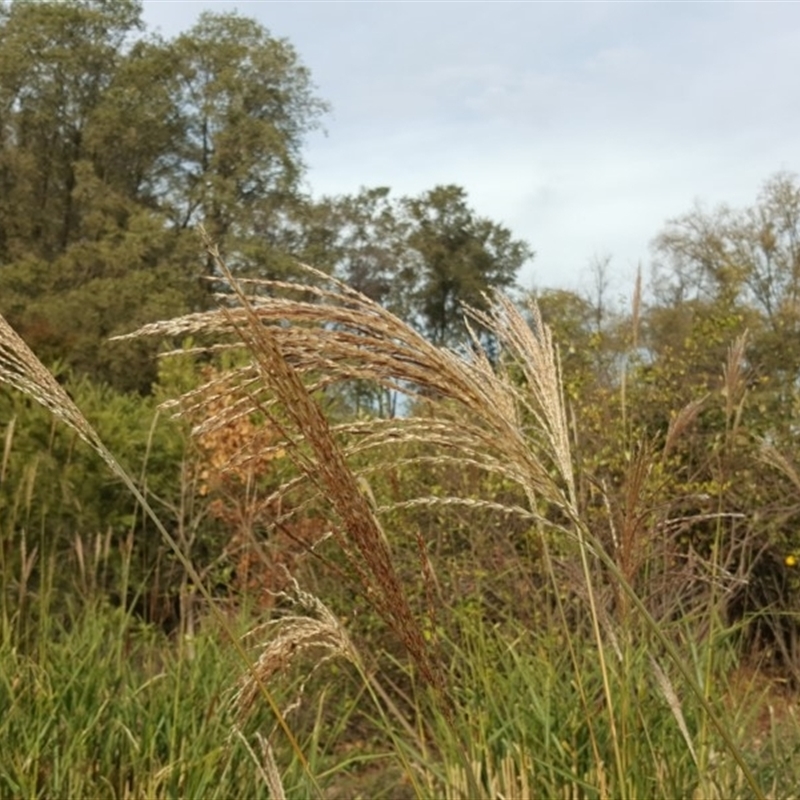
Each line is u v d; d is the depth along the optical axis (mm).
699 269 20828
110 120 35031
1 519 6438
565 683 4062
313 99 37375
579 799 3627
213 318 1883
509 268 38438
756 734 4281
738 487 7000
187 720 4344
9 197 36469
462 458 2227
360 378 1997
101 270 32406
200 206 34438
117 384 26531
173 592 6715
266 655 2180
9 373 2004
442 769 3719
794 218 20500
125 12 36500
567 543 5199
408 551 5832
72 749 4012
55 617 5387
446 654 4895
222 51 35906
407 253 36844
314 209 35844
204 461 7078
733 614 6688
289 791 4145
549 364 2441
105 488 7543
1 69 35062
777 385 8672
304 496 5871
